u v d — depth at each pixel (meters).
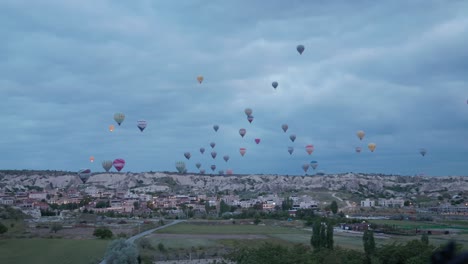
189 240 125.81
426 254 58.12
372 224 156.88
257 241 123.88
